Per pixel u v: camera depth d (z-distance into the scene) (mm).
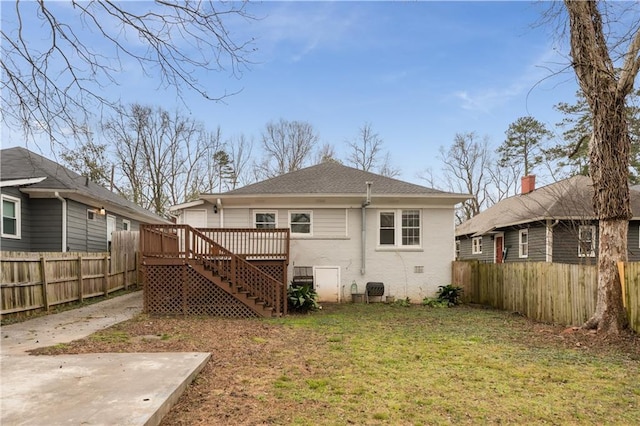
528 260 17188
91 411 3488
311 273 13250
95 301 12258
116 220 17375
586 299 8258
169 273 10242
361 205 13484
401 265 13469
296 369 5355
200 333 7738
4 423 3234
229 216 13461
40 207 12758
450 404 4188
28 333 7500
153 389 4078
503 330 8391
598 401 4324
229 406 4047
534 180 20594
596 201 7840
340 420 3752
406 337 7570
